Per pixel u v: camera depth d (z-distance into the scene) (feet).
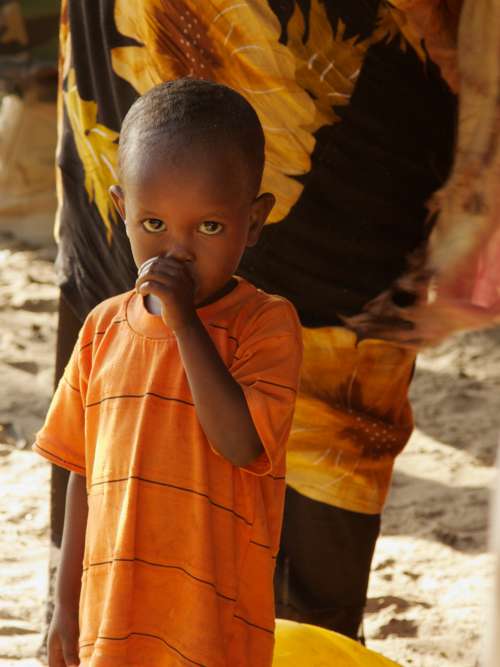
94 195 16.58
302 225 15.67
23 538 24.49
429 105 15.64
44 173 50.26
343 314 16.08
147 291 10.69
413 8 14.99
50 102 50.29
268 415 10.96
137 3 15.46
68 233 17.25
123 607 11.10
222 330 11.46
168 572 11.21
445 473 29.35
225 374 10.85
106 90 16.19
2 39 49.21
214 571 11.17
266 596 11.62
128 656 11.17
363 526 16.75
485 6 15.07
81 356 12.03
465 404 34.35
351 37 15.16
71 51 16.62
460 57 15.40
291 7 14.99
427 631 21.21
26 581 22.34
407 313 16.01
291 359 11.44
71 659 12.28
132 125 11.05
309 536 16.66
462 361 38.01
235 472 11.36
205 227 10.87
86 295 17.03
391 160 15.64
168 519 11.19
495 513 9.37
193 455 11.18
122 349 11.63
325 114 15.34
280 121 15.34
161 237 11.00
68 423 12.28
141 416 11.28
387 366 16.34
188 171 10.67
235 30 15.14
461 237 15.65
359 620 17.37
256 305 11.63
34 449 12.46
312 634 14.60
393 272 16.02
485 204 15.51
